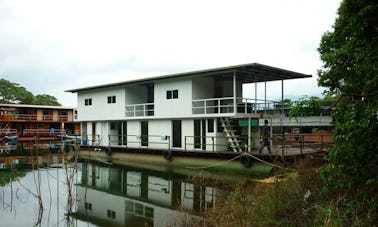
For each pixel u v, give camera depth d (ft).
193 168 71.82
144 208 44.34
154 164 81.00
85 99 108.37
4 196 50.90
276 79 84.58
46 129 170.19
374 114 19.45
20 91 224.94
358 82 22.49
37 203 46.98
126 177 67.92
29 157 98.94
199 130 77.87
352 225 19.48
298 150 68.18
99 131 104.53
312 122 96.32
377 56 19.20
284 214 25.18
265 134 74.13
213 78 83.82
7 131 154.92
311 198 26.53
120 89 96.02
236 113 69.72
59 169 78.07
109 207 45.16
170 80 82.58
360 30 18.89
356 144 20.33
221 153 66.85
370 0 18.26
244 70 71.82
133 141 92.89
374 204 20.88
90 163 87.35
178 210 41.50
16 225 37.42
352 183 21.15
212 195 46.75
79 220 39.40
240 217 26.96
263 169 60.08
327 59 42.22
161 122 85.92
